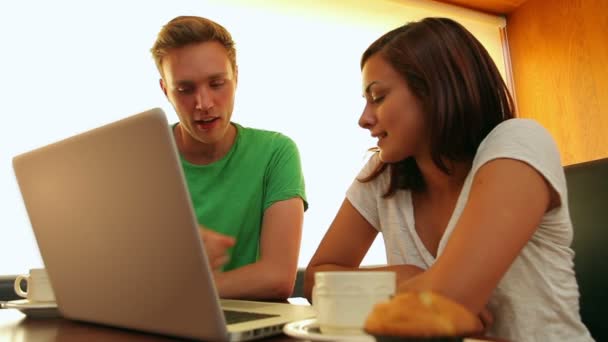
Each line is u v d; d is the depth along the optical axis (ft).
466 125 2.79
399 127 2.82
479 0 8.44
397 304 1.21
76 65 5.80
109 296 1.99
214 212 4.42
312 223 6.85
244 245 4.46
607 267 3.13
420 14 8.14
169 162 1.59
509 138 2.48
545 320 2.69
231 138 4.63
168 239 1.67
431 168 3.14
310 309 2.56
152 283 1.78
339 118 7.26
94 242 1.95
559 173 2.52
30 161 2.15
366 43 7.63
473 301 2.00
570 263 2.82
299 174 4.40
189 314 1.71
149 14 6.23
